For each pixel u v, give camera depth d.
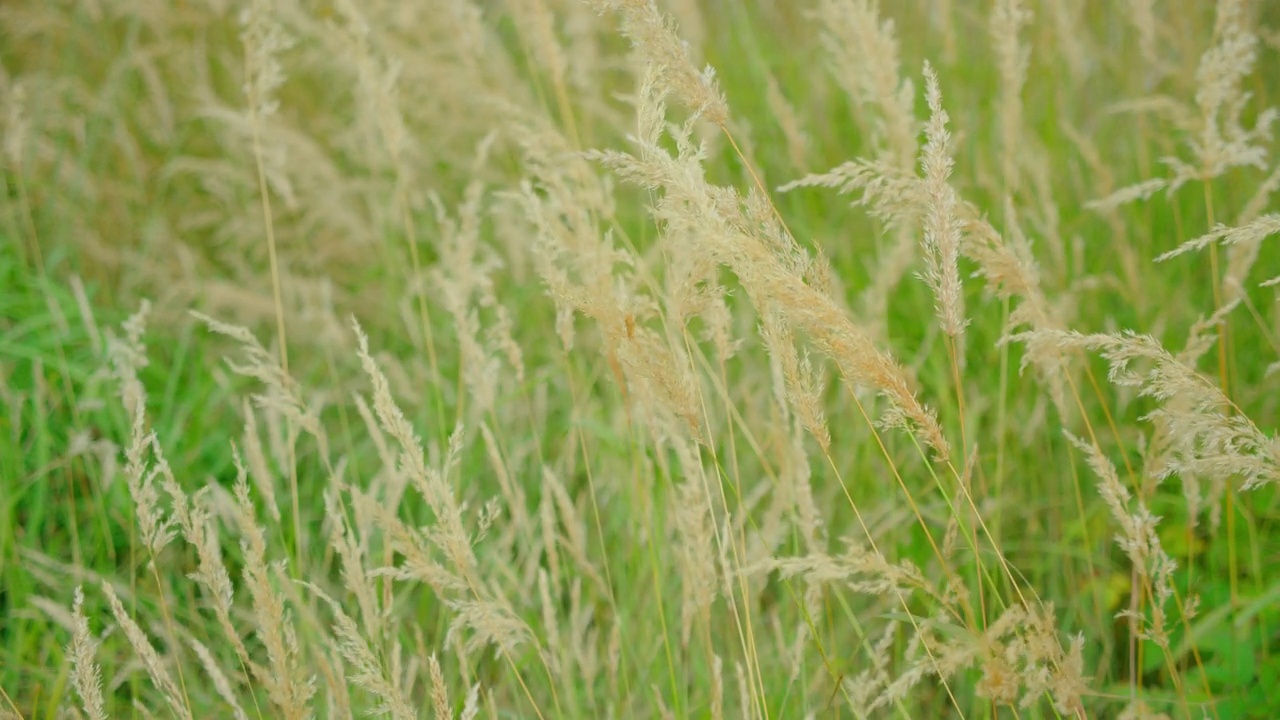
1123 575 2.50
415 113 4.48
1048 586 2.57
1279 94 3.88
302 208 4.32
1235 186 3.46
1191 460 1.52
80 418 3.21
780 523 2.33
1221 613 2.07
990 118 3.99
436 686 1.64
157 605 2.60
